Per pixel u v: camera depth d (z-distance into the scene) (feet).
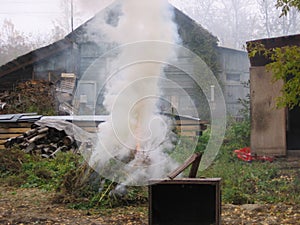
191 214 17.33
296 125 41.27
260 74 34.35
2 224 19.24
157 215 17.28
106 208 22.11
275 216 19.97
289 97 21.38
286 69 20.86
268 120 34.04
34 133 41.09
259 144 34.06
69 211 21.71
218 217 15.87
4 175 32.78
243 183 26.50
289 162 32.32
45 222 19.51
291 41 33.14
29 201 24.56
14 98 66.54
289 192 24.67
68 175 23.77
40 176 31.35
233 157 34.37
